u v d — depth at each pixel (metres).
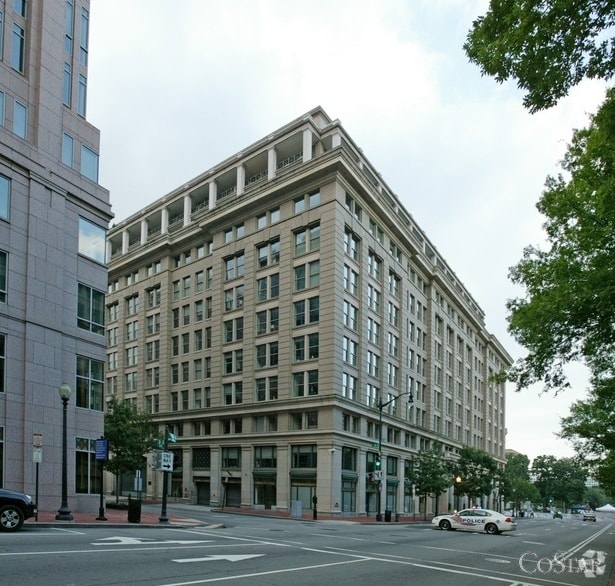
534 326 15.27
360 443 51.97
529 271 17.03
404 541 22.86
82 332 29.97
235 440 55.06
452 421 81.00
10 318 25.81
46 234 28.11
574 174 16.05
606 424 32.06
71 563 11.05
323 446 47.56
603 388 25.95
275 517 41.34
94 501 29.03
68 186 29.75
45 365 27.19
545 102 9.27
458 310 87.50
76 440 28.62
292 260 53.00
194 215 66.31
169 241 67.19
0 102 26.77
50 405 27.20
